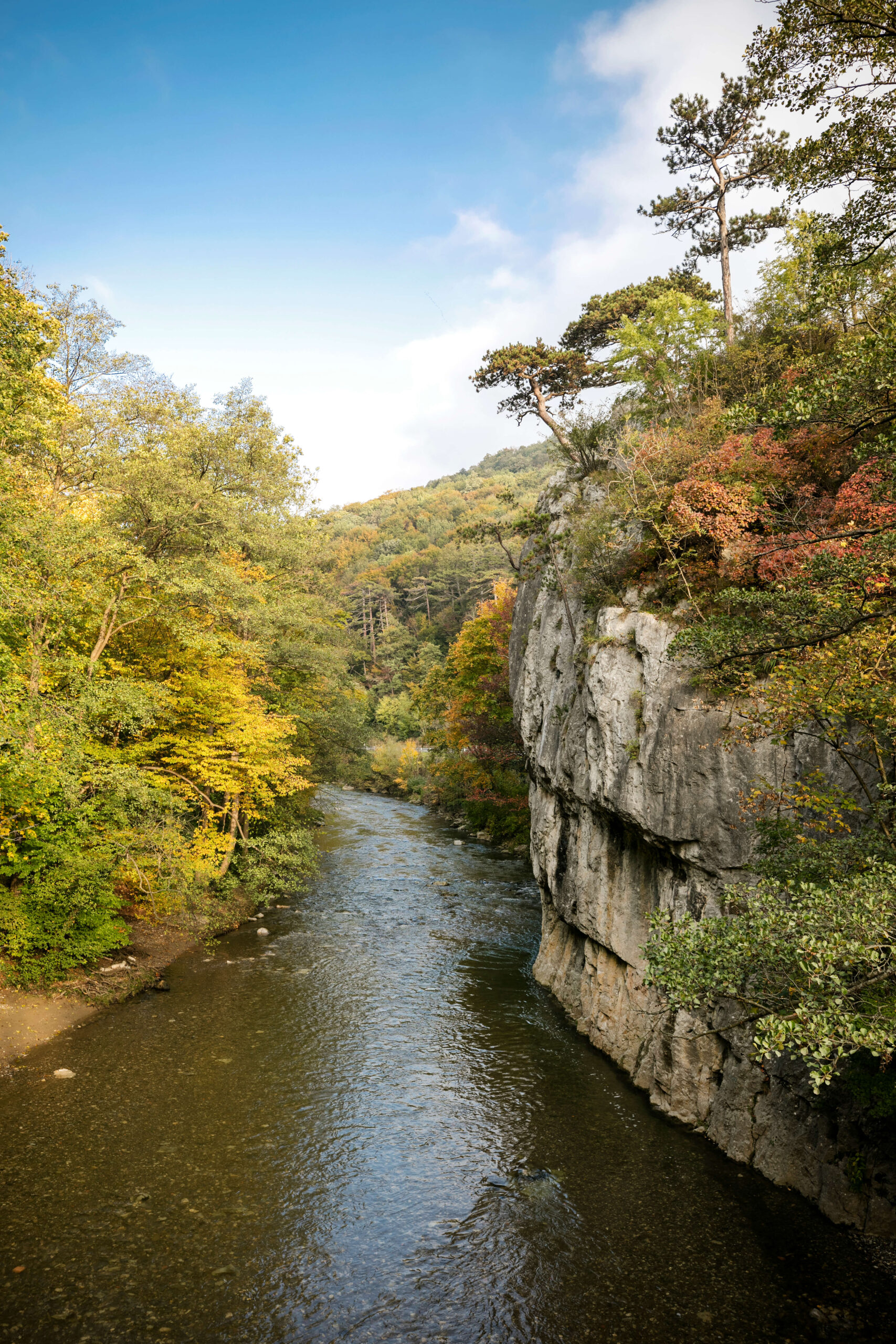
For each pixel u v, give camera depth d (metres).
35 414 15.26
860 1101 8.68
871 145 7.51
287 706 27.70
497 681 32.25
